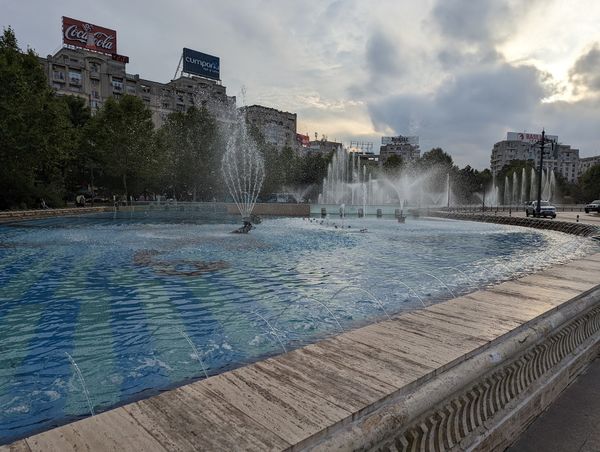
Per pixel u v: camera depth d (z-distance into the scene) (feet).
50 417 8.89
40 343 13.42
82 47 227.61
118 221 70.28
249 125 152.97
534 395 7.63
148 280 23.17
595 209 134.31
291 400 4.87
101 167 122.83
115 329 14.82
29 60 80.48
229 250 35.60
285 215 100.73
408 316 8.35
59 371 11.25
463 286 22.54
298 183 196.85
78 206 110.11
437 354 6.26
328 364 5.91
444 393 5.44
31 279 23.26
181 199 170.50
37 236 45.73
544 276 12.61
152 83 255.70
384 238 49.19
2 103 68.13
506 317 8.26
